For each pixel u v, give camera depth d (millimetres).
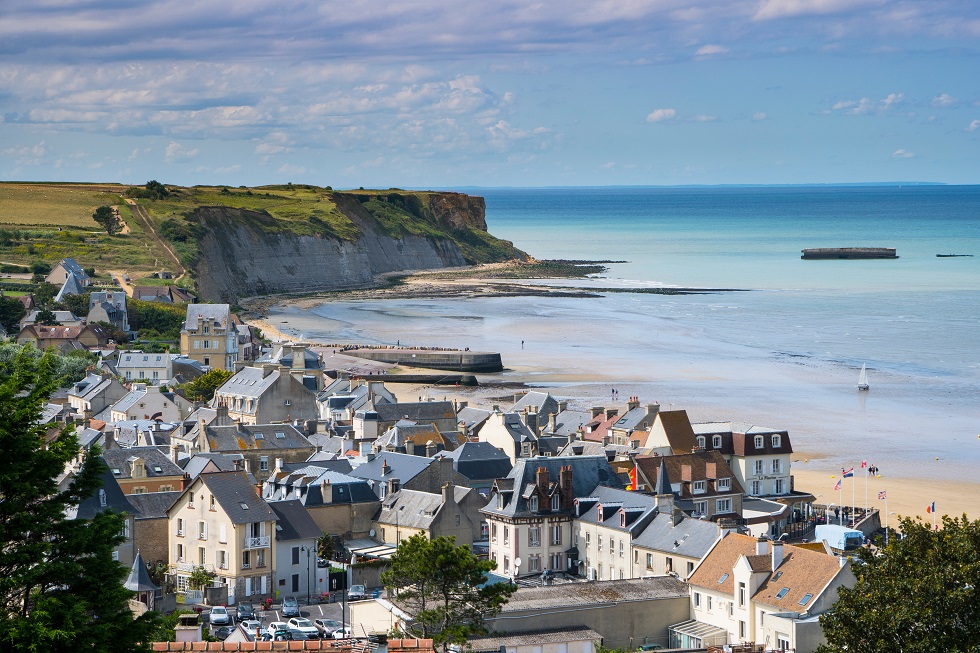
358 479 185125
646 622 138500
